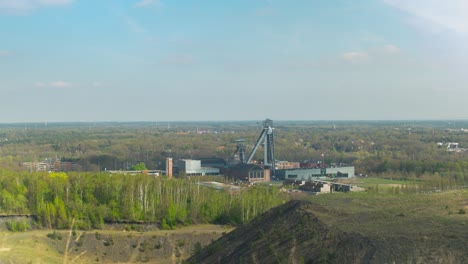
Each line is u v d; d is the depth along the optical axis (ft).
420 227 254.06
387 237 241.96
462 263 204.95
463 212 284.82
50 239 403.54
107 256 399.65
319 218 300.20
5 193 479.82
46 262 337.72
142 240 427.33
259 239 307.17
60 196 493.36
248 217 499.51
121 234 433.48
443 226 251.39
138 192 501.97
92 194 503.61
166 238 433.48
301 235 282.97
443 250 217.77
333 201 348.38
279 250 272.31
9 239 385.70
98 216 464.24
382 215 292.61
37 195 483.10
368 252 233.35
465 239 224.94
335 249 248.32
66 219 453.58
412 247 226.17
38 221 454.81
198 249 358.43
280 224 319.06
